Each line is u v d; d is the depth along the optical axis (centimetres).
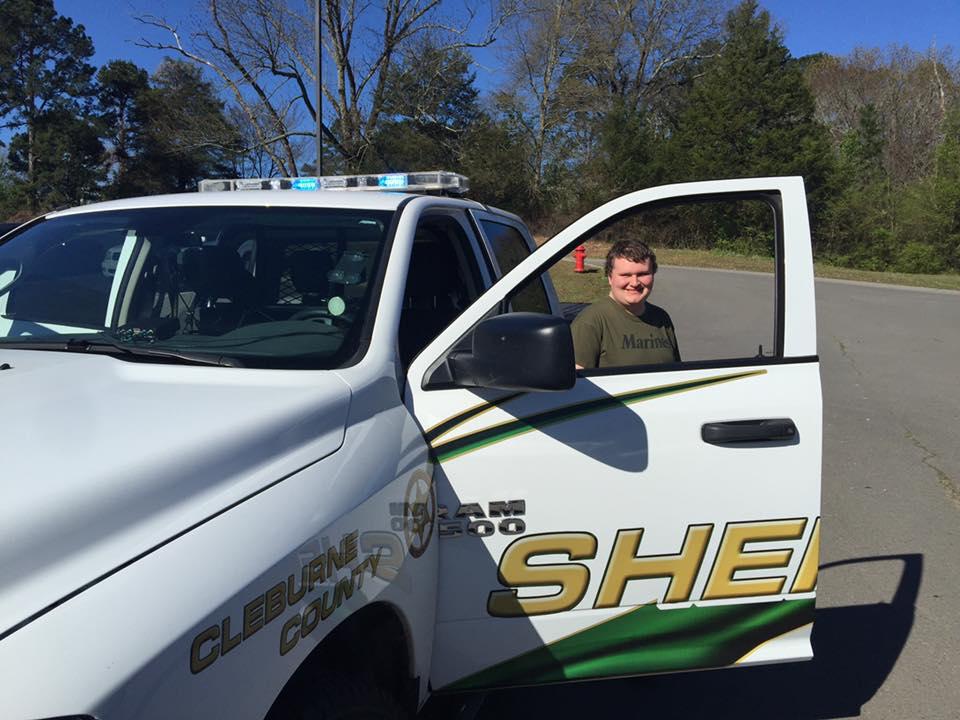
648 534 231
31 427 167
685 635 238
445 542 222
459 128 3906
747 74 3525
